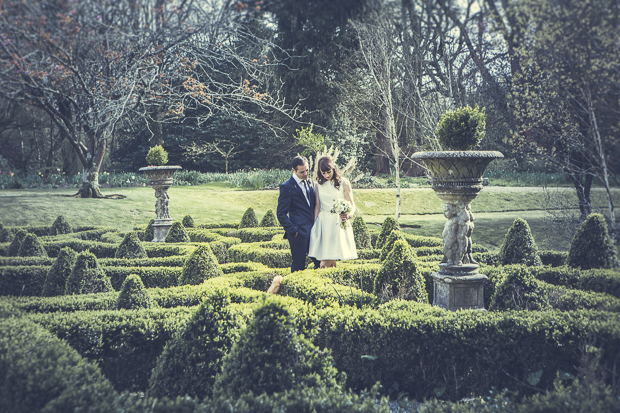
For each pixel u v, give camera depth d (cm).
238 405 189
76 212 1091
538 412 192
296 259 487
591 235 405
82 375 206
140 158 2341
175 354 249
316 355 226
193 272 467
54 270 427
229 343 249
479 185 386
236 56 788
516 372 266
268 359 215
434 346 278
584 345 243
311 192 493
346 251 477
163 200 850
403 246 393
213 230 914
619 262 375
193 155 2534
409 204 1677
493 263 536
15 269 443
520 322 268
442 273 398
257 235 848
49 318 287
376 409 197
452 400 274
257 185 1939
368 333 288
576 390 208
